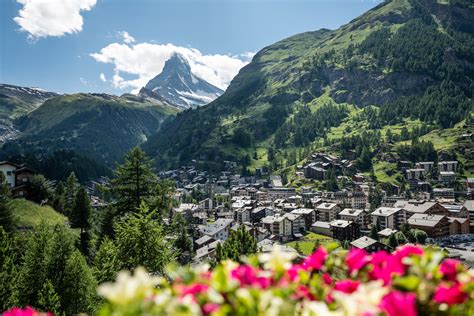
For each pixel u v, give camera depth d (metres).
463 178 184.38
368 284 3.81
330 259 4.59
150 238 26.83
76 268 30.02
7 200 58.75
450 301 3.34
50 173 191.12
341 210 156.88
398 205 150.50
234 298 3.09
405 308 2.96
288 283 3.67
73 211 70.31
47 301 25.84
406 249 4.37
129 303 2.91
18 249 39.56
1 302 25.06
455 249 107.94
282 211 161.88
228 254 54.53
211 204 186.75
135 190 37.94
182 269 3.83
